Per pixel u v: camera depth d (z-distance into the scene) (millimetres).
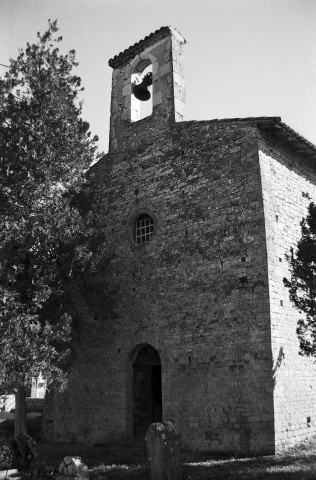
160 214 15836
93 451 14180
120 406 15445
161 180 16156
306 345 11633
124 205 17266
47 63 13750
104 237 15773
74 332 15227
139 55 18594
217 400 12781
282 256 13297
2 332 11180
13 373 11289
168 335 14500
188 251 14617
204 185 14711
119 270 16688
